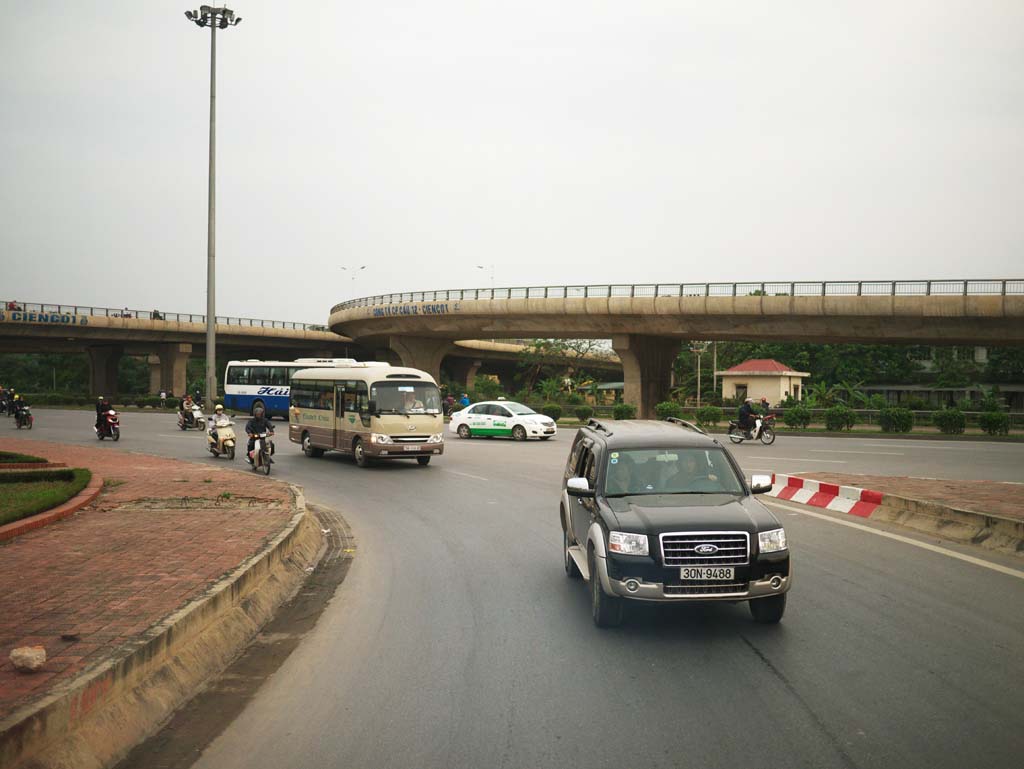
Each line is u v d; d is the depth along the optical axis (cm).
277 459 2364
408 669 592
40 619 616
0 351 8531
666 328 5069
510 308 5538
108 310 7131
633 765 429
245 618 713
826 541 1085
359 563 997
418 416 2130
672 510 698
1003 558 966
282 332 8344
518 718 495
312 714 505
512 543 1115
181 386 7956
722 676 568
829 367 7162
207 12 3725
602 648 639
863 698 522
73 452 2342
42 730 412
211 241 3719
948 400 7019
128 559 854
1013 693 529
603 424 930
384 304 6391
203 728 486
